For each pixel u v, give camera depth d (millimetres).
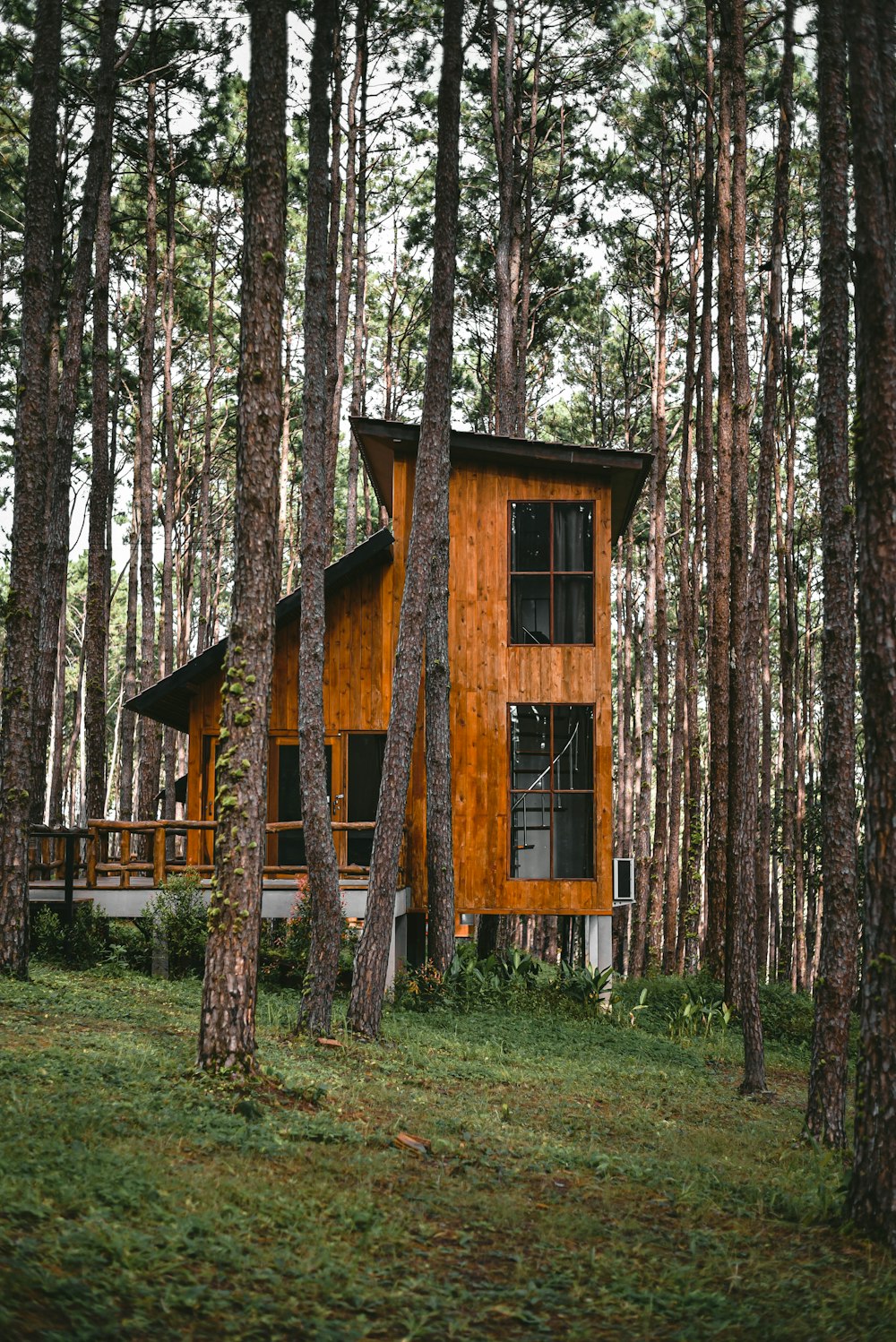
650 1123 11711
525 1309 6117
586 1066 15016
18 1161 6621
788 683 34375
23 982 13531
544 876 20203
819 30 11766
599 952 20984
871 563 8289
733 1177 9586
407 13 29109
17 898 13727
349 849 20609
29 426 13656
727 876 22094
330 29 14898
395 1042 14406
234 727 10094
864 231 8461
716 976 24375
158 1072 9625
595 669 20516
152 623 30844
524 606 20781
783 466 39281
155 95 28609
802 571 43750
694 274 30969
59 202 26688
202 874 18297
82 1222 5984
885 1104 8000
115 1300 5219
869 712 8234
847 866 12016
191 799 20953
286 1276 6031
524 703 20531
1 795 13703
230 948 9945
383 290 43031
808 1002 25062
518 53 31297
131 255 38094
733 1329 6012
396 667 14930
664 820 29219
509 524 20859
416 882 20453
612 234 36938
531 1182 8758
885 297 8359
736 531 20062
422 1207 7594
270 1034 13344
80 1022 11750
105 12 21094
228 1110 9000
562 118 33406
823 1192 8688
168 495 32438
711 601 24094
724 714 24312
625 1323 6059
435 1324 5750
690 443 31031
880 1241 7797
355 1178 7953
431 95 30031
